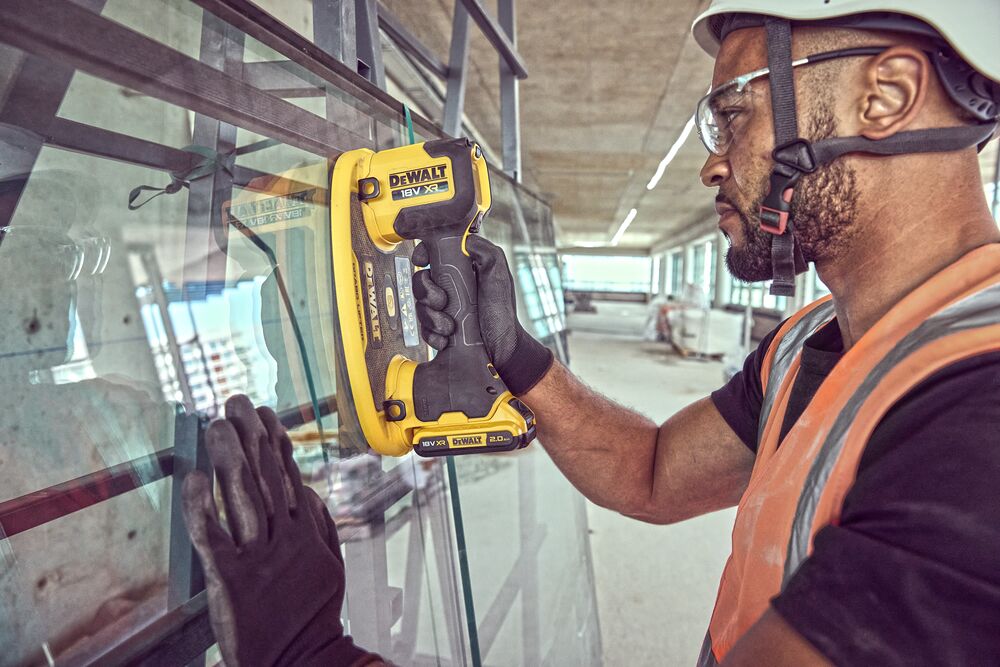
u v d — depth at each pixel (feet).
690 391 18.03
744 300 33.86
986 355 1.14
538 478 5.69
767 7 1.66
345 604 2.71
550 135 21.31
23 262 1.76
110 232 1.96
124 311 2.00
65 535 1.79
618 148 23.11
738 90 1.79
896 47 1.51
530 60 14.26
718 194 2.01
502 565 4.63
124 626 1.70
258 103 1.94
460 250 2.10
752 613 1.63
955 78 1.47
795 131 1.66
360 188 2.08
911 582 1.03
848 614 1.09
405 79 10.87
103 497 1.83
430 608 3.50
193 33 1.82
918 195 1.58
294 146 2.14
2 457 1.73
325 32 2.90
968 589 0.98
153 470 1.94
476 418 2.10
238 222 2.25
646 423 2.84
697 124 1.98
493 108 17.95
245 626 1.20
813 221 1.70
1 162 1.52
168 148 2.01
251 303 2.27
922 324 1.35
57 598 1.75
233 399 1.37
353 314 1.99
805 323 2.22
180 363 2.03
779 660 1.15
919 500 1.08
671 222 47.37
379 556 2.95
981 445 1.05
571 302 51.42
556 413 2.47
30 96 1.46
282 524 1.35
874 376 1.40
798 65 1.64
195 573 1.83
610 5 11.59
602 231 56.54
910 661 1.02
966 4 1.41
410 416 2.17
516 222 5.74
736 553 1.82
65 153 1.84
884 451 1.22
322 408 2.30
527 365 2.34
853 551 1.12
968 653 0.98
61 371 1.87
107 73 1.44
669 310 29.40
